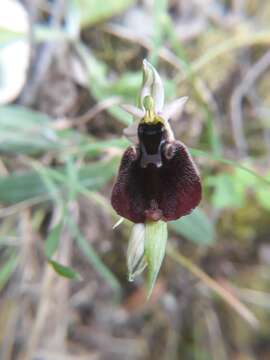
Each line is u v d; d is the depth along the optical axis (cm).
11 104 8
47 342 8
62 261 8
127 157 5
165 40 8
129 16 8
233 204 8
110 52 8
